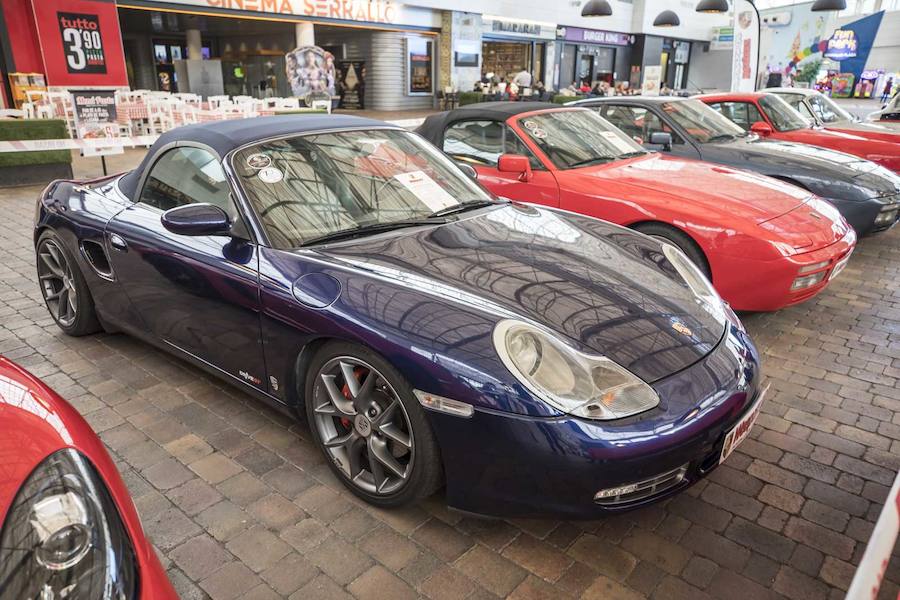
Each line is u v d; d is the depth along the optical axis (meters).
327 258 2.29
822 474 2.50
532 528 2.16
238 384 2.64
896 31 32.62
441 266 2.25
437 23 23.30
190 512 2.21
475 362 1.84
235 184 2.52
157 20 21.06
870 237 6.34
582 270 2.36
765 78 23.55
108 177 3.61
